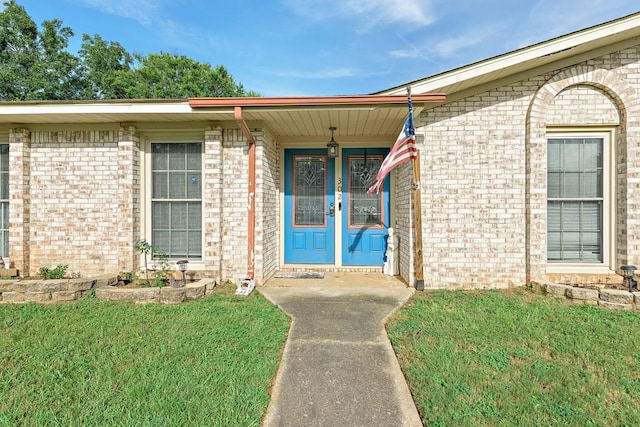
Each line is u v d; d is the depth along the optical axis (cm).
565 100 535
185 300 479
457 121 548
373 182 700
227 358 300
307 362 304
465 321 392
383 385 268
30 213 586
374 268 698
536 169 532
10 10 1920
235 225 582
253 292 527
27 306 448
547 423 217
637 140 516
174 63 2558
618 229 536
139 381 262
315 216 712
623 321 388
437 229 554
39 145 585
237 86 2905
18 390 250
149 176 598
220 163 572
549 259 559
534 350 318
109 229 584
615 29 479
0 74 1803
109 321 389
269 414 232
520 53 487
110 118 548
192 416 221
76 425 212
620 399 245
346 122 575
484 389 255
